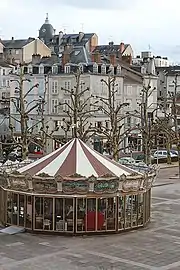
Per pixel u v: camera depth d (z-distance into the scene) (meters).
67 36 123.38
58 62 83.50
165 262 25.64
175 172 62.31
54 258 25.86
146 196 33.19
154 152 75.62
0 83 90.88
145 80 86.69
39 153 72.06
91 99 75.75
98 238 29.83
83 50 84.62
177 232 31.72
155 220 35.00
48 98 78.56
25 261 25.31
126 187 30.88
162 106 78.50
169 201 42.62
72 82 77.06
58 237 29.92
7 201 32.16
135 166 38.19
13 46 106.31
